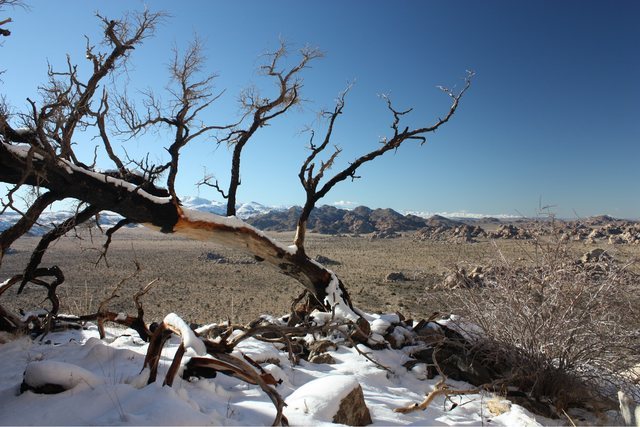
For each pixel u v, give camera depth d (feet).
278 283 91.50
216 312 60.18
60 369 14.10
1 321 24.27
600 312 25.03
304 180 33.42
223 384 18.38
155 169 29.91
